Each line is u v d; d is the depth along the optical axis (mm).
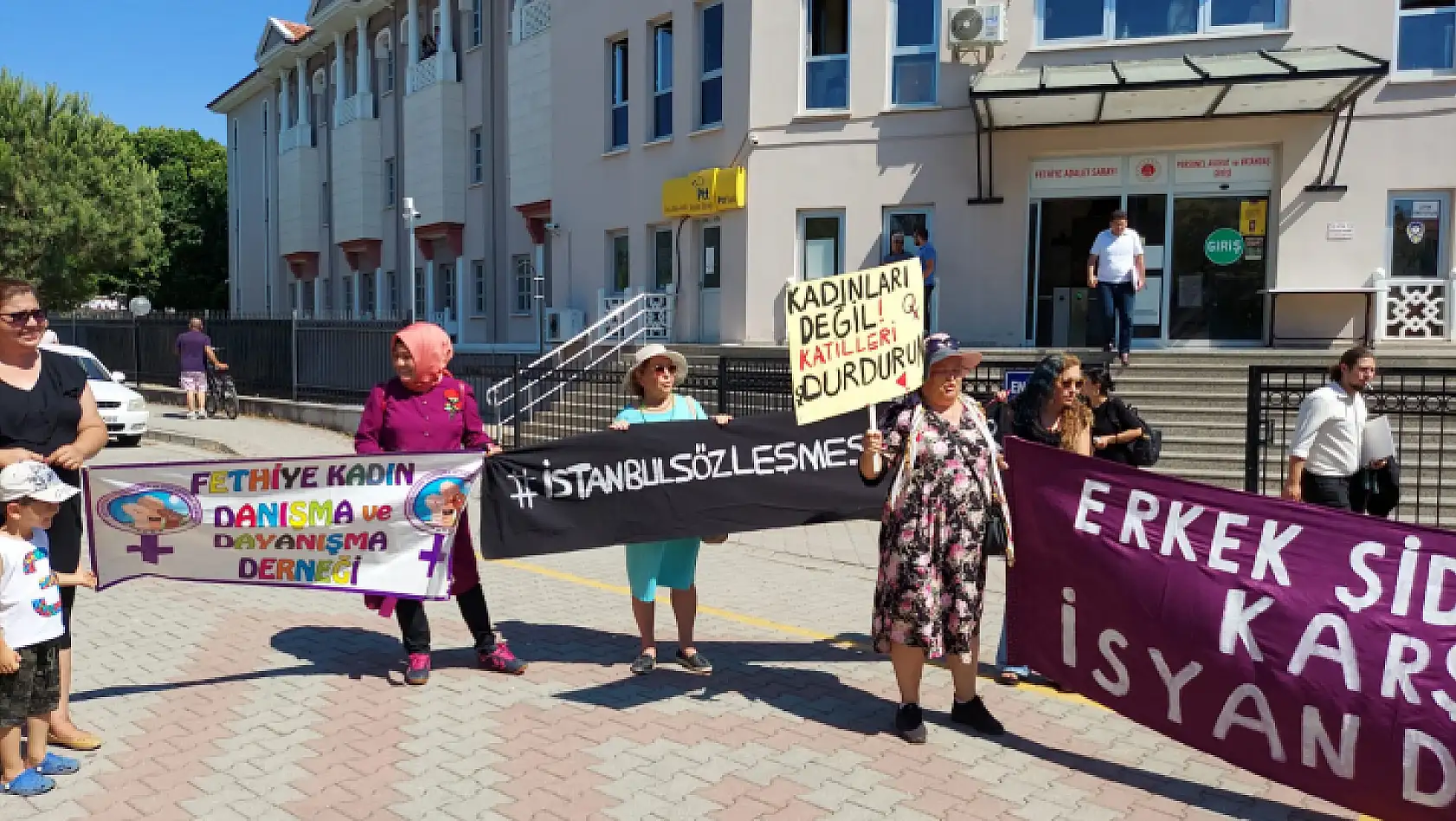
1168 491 4258
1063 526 4570
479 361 16828
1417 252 13328
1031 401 5371
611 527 5348
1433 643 3602
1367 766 3699
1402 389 8227
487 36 24094
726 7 16359
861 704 5113
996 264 14789
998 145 14664
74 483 4359
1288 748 3867
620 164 18953
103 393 16172
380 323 17500
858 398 4668
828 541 9430
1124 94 12688
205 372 19828
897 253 14547
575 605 7109
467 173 25297
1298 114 13469
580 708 5008
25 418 4172
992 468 4570
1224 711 4035
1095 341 14648
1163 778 4297
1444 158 13055
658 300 18031
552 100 20484
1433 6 13094
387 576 5168
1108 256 12328
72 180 28469
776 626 6617
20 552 3953
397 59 27938
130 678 5406
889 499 4547
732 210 16375
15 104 28125
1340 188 13383
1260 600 3971
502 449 5453
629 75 18625
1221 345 14133
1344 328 13469
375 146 29109
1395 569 3715
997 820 3875
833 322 4684
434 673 5539
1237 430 10789
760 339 16125
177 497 4914
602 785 4137
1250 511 4043
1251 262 14008
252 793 4039
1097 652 4461
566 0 20016
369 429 5398
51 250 28266
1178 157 14172
